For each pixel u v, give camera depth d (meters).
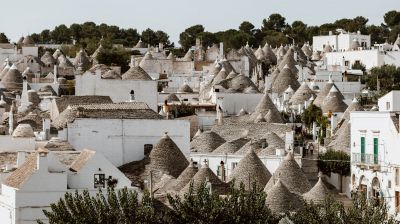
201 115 160.12
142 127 110.19
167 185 97.81
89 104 124.62
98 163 90.75
